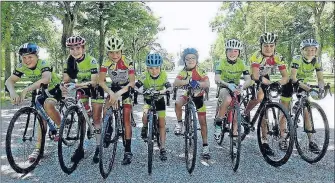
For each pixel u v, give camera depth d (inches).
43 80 150.3
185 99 162.6
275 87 162.4
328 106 327.6
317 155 168.1
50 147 183.8
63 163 139.7
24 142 155.6
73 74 164.4
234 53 163.2
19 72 154.5
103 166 137.9
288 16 930.1
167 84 155.2
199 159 166.2
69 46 157.6
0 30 423.5
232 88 152.3
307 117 164.4
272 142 164.4
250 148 185.8
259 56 167.5
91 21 696.4
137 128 237.6
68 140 150.7
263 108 163.6
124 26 708.7
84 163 159.5
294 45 962.1
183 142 198.7
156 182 135.8
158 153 176.4
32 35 943.7
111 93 148.9
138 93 155.3
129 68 154.2
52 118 158.6
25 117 151.5
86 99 165.6
